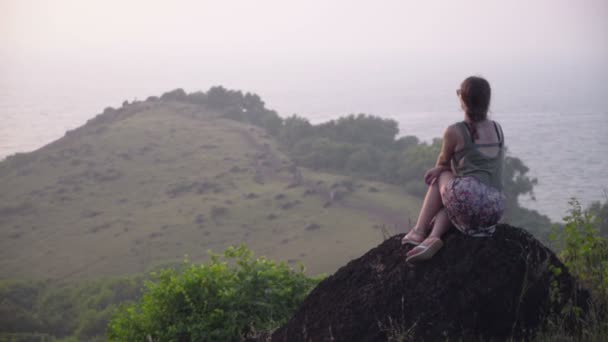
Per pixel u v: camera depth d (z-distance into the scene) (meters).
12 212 97.25
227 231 82.06
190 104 157.38
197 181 104.88
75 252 80.19
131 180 109.56
